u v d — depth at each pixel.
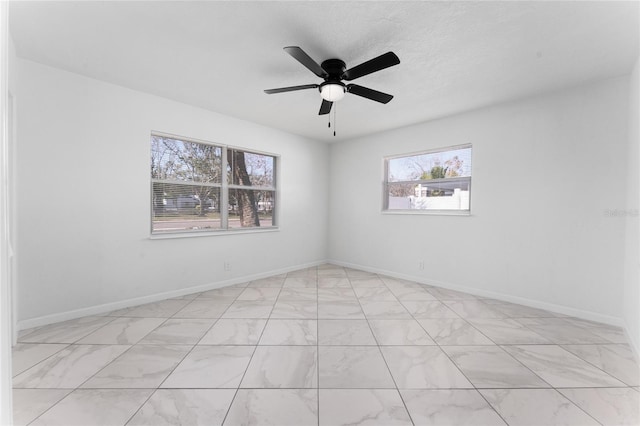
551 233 2.89
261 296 3.34
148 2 1.66
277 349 2.08
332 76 2.21
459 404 1.51
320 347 2.12
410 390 1.63
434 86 2.77
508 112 3.16
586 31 1.89
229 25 1.88
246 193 4.13
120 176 2.87
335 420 1.39
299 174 4.77
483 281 3.38
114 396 1.55
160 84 2.81
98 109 2.72
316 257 5.12
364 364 1.89
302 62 1.91
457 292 3.54
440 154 3.86
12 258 2.12
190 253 3.43
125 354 1.99
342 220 5.09
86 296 2.68
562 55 2.19
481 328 2.46
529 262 3.03
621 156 2.50
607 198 2.57
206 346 2.12
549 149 2.89
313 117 3.79
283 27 1.89
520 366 1.88
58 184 2.52
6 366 0.91
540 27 1.86
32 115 2.38
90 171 2.69
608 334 2.35
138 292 3.01
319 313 2.80
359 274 4.49
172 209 3.34
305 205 4.89
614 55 2.17
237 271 3.92
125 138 2.90
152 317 2.67
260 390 1.62
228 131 3.76
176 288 3.31
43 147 2.44
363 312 2.84
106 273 2.79
